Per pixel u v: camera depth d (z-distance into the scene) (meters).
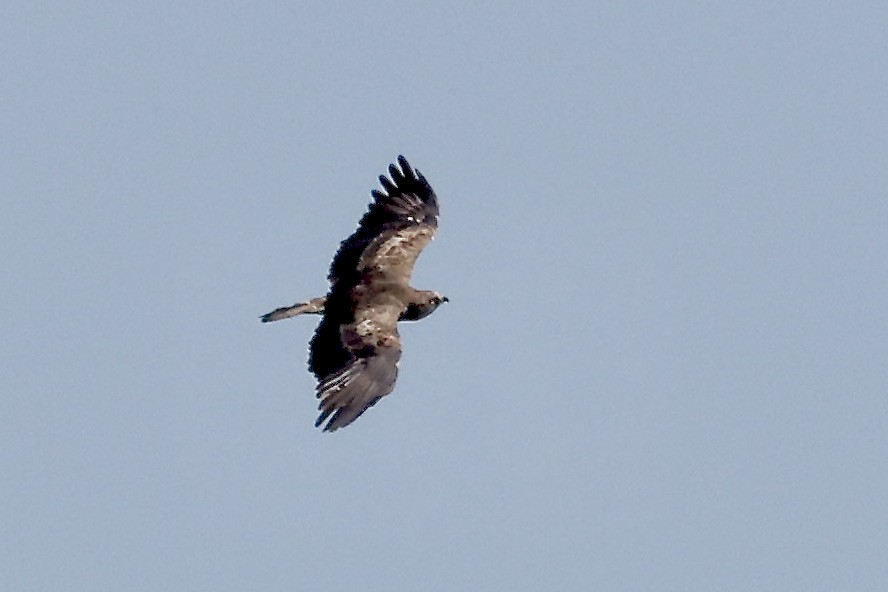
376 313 28.95
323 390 28.05
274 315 29.36
